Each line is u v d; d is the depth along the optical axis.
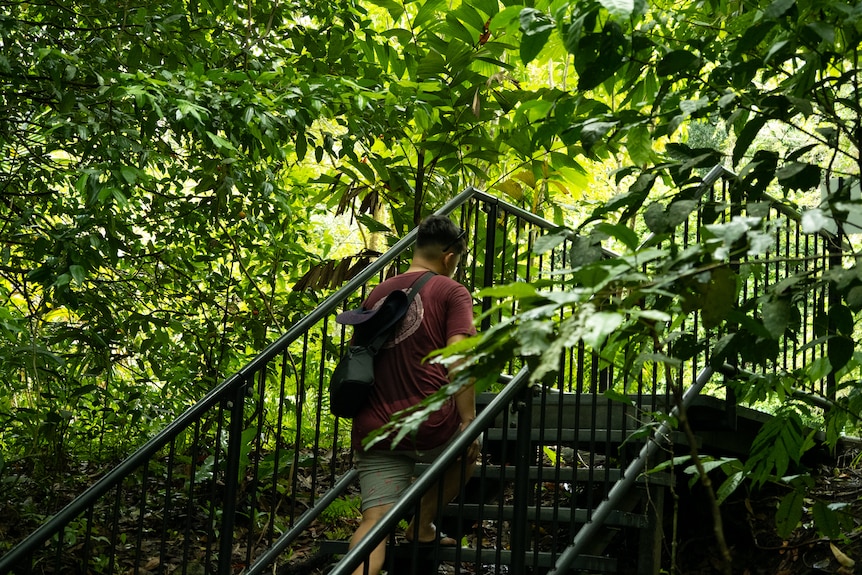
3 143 4.30
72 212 4.46
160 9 4.47
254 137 4.27
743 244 1.80
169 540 4.74
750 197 2.24
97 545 4.55
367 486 3.03
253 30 5.14
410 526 3.19
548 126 2.41
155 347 4.96
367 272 3.75
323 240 6.72
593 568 3.31
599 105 2.34
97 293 4.71
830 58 2.17
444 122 5.24
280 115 4.18
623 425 3.45
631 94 2.71
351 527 4.90
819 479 4.14
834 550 3.33
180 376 5.16
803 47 2.39
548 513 3.53
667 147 2.24
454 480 3.14
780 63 2.27
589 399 4.00
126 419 5.12
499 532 2.94
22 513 4.54
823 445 4.22
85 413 5.58
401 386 2.98
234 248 5.20
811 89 2.16
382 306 3.02
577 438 3.32
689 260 1.70
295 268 5.51
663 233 1.95
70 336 4.48
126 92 3.53
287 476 5.22
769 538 3.81
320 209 6.23
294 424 5.93
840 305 2.15
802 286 2.03
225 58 4.89
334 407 3.02
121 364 5.35
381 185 5.66
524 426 2.94
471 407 3.04
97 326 4.64
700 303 1.76
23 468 5.17
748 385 2.69
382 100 4.71
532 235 5.54
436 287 3.08
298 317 5.34
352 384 2.93
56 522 2.88
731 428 3.72
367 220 5.53
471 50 5.11
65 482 4.90
